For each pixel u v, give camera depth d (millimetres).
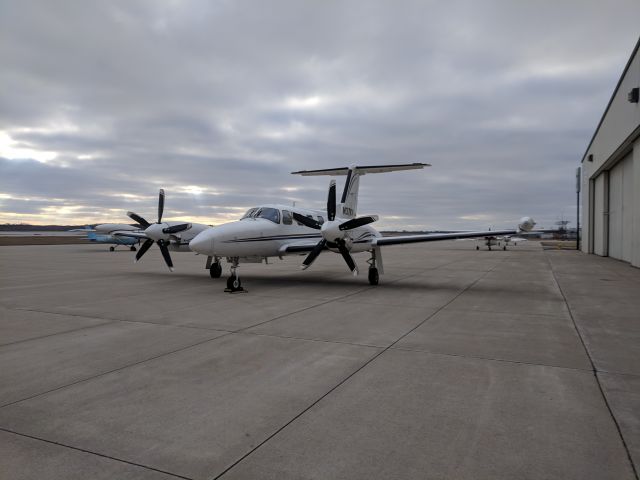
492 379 4469
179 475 2678
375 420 3467
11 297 10281
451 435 3199
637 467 2742
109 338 6227
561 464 2785
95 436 3201
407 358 5234
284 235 12938
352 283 13531
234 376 4562
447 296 10664
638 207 18609
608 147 23375
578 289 12094
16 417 3535
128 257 28062
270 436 3195
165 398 3945
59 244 55125
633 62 17172
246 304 9289
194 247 10812
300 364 4992
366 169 14914
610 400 3875
